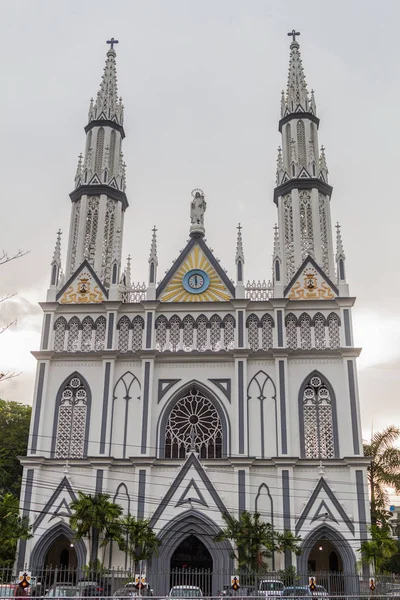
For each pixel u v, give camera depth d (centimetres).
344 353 5009
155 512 4600
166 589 4381
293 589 3794
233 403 4981
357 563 4391
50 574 4362
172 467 4806
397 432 6138
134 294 5453
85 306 5366
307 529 4547
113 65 6769
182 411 5069
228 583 4372
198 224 5659
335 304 5225
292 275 5666
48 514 4722
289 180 5956
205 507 4581
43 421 5016
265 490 4691
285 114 6388
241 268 5400
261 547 4447
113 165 6250
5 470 6738
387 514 6041
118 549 4591
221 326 5244
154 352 5103
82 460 4841
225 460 4741
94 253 5788
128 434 4947
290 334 5181
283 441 4788
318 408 4941
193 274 5469
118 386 5100
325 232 5862
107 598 3020
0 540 4453
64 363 5203
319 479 4653
